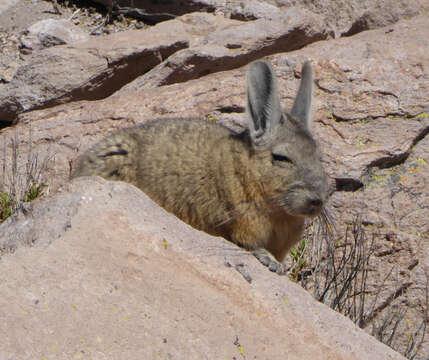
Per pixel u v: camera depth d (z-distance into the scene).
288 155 11.79
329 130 18.47
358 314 14.38
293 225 12.38
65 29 28.23
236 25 26.80
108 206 9.48
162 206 12.77
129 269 8.80
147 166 12.98
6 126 24.20
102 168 13.47
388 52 20.59
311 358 8.77
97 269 8.62
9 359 7.33
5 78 26.17
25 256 8.47
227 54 23.42
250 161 11.97
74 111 20.64
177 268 9.17
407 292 15.52
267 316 9.09
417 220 16.66
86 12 31.45
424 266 15.86
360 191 17.44
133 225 9.38
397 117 18.67
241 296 9.20
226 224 12.17
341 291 14.02
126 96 20.86
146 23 31.14
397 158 17.83
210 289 9.13
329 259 14.88
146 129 13.86
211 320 8.68
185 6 31.12
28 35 27.89
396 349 14.36
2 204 16.12
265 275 9.85
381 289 15.39
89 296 8.29
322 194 11.81
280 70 20.38
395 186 17.44
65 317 7.95
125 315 8.24
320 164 12.09
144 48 24.22
